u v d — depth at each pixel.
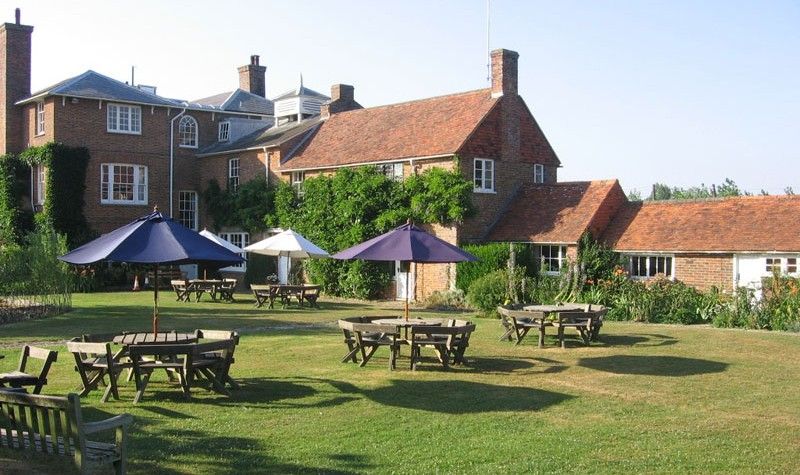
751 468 8.10
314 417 10.05
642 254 27.42
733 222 26.30
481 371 13.54
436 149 30.27
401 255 13.21
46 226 34.69
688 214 27.73
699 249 25.83
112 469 7.89
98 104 37.34
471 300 24.16
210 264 11.21
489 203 30.92
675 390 11.97
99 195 37.38
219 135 42.16
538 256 29.22
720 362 14.58
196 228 41.38
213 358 11.62
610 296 23.72
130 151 38.53
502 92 31.64
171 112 40.22
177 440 8.92
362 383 12.32
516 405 10.85
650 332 19.34
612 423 9.92
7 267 22.66
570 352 15.87
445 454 8.49
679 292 23.00
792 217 25.25
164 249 10.52
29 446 7.48
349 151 34.09
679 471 7.99
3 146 38.72
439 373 13.28
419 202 30.00
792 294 20.56
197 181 41.41
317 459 8.27
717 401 11.23
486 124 30.91
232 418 9.97
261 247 25.91
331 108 39.16
